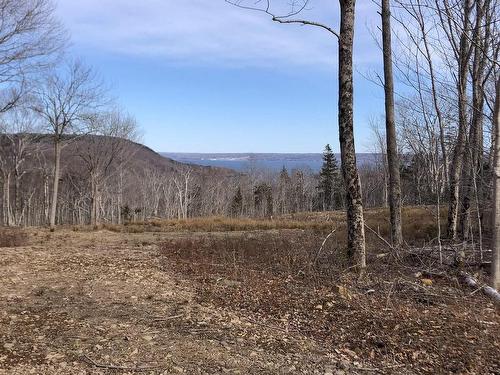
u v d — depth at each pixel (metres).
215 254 11.37
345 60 7.57
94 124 34.41
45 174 50.16
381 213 23.23
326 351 4.77
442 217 18.27
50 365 4.29
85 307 6.25
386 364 4.45
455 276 7.66
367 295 6.60
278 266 9.09
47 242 16.09
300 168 99.50
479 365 4.38
